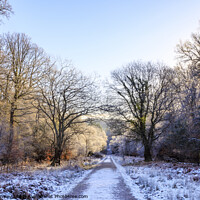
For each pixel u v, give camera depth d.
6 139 18.92
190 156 18.67
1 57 16.42
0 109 18.16
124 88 26.58
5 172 13.71
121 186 9.84
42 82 21.53
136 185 10.16
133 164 24.91
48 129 26.30
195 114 16.95
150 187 8.71
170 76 24.80
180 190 7.84
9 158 18.75
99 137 65.50
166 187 8.56
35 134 25.02
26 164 20.12
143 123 25.05
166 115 23.52
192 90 21.45
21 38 22.58
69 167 17.89
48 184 9.70
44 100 21.48
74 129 24.20
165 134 22.39
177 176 11.42
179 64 27.23
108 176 14.19
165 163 19.45
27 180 9.84
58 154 21.23
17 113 22.45
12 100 19.34
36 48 23.38
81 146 43.44
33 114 24.83
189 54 25.48
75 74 22.17
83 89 22.00
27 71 21.73
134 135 26.97
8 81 19.16
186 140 17.02
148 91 24.98
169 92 24.31
